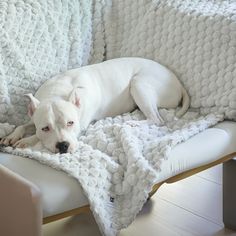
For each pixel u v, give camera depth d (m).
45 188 1.30
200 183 2.15
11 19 1.70
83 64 1.97
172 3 1.90
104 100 1.83
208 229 1.84
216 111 1.77
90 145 1.57
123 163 1.48
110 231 1.40
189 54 1.84
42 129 1.57
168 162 1.47
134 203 1.42
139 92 1.82
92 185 1.35
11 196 1.16
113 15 2.04
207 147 1.57
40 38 1.79
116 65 1.89
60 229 1.83
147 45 1.96
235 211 1.80
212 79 1.78
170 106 1.86
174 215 1.92
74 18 1.91
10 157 1.46
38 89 1.76
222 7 1.86
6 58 1.68
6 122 1.67
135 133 1.61
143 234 1.79
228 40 1.74
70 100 1.65
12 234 1.19
